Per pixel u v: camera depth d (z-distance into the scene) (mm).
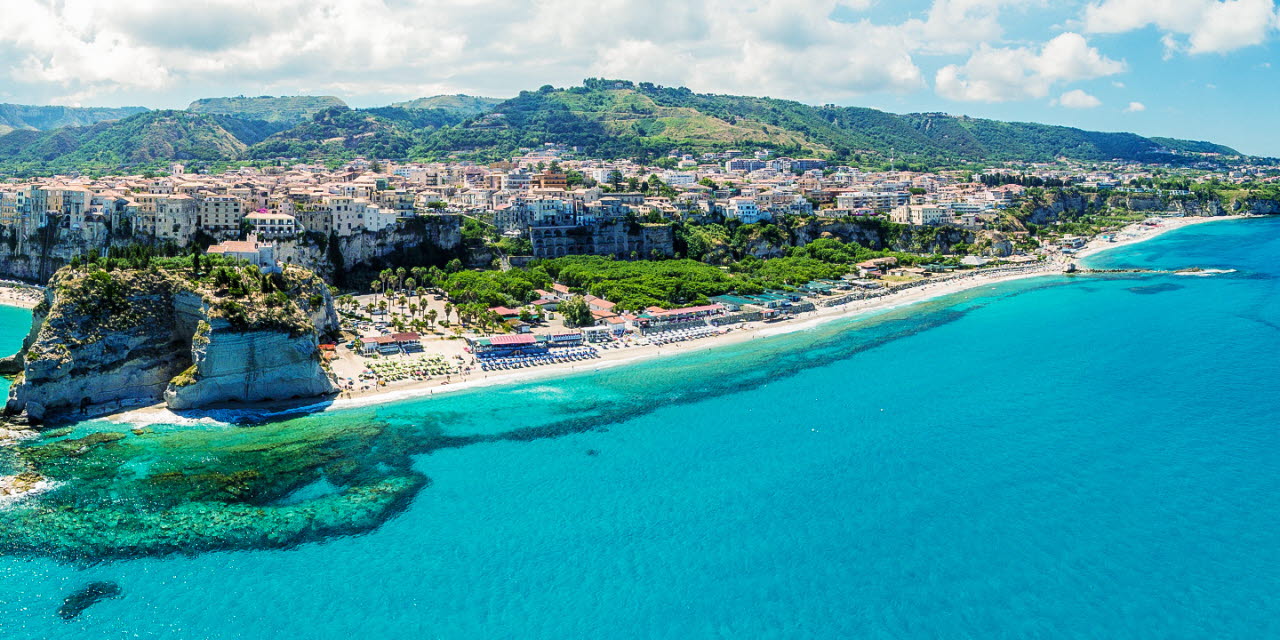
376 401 177250
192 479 135375
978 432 160375
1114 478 138625
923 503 131000
